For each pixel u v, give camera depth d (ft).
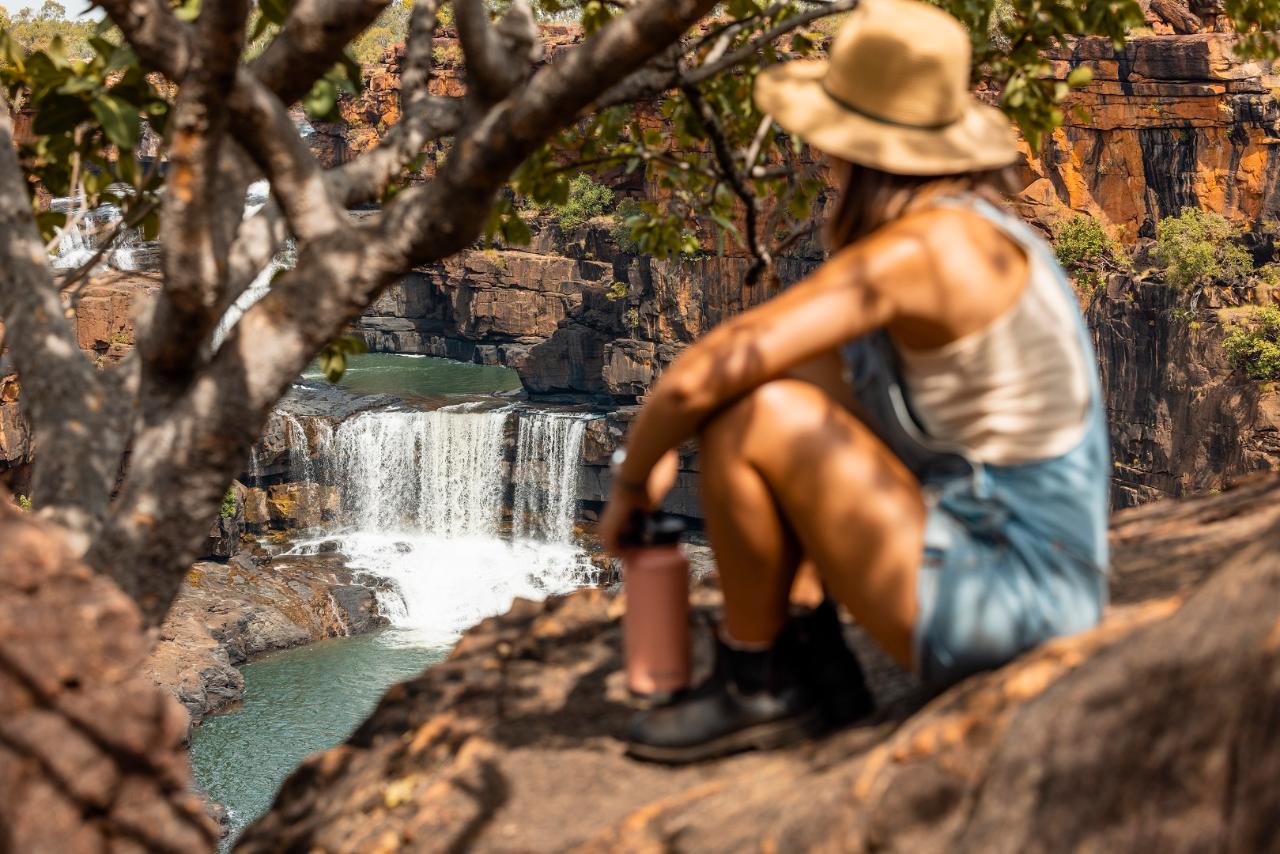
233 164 12.61
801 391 8.20
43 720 8.15
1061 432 8.07
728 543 8.61
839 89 8.50
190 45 10.64
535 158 22.39
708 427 8.34
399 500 221.25
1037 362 8.00
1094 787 6.41
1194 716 6.08
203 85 10.71
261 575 195.11
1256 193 227.61
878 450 8.20
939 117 8.36
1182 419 211.82
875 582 8.16
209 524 12.46
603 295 272.31
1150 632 6.81
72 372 12.51
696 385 7.93
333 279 11.99
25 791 8.01
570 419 223.30
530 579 210.59
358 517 219.00
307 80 12.78
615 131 22.44
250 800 128.98
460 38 11.16
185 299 11.79
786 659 9.45
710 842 8.43
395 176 14.38
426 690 12.98
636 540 9.66
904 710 9.16
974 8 21.98
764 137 22.59
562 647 13.71
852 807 7.68
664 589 9.61
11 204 12.94
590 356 274.16
